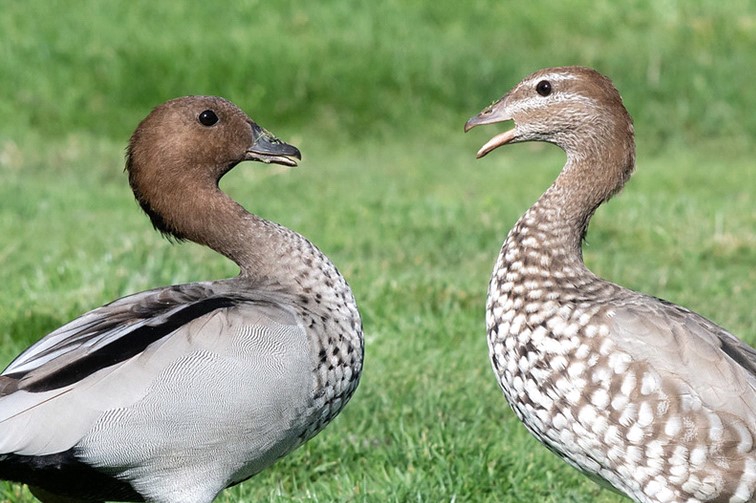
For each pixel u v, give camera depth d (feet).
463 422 33.42
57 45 77.66
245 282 28.02
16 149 68.80
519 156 73.46
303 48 78.79
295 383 25.54
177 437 24.47
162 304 26.53
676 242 51.57
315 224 54.49
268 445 25.70
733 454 24.58
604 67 79.25
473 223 54.75
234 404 24.71
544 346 26.09
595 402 25.30
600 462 25.85
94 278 43.42
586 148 28.66
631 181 64.95
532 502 30.32
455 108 77.25
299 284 27.58
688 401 24.58
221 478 25.41
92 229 53.06
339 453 32.24
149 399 24.09
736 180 65.46
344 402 27.22
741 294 44.80
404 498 29.40
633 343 25.12
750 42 83.05
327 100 76.43
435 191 63.16
